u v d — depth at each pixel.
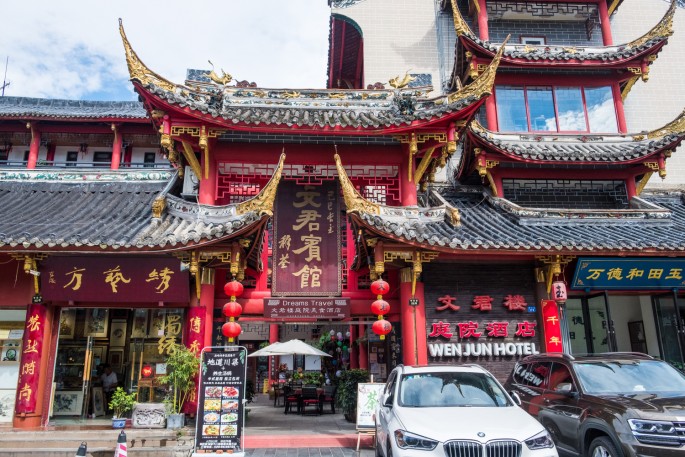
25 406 12.21
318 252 14.12
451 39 22.33
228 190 15.56
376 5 22.67
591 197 17.66
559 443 9.03
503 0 20.27
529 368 10.98
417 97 15.88
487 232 14.18
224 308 12.34
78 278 12.55
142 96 13.14
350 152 14.78
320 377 22.89
